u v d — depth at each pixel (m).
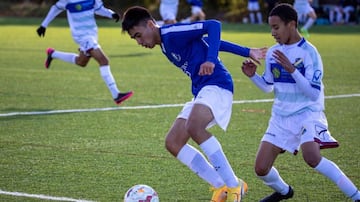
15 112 23.89
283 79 12.73
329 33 63.09
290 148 12.76
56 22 78.06
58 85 30.66
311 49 12.64
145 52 46.66
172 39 13.27
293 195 14.26
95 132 20.62
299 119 12.64
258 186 14.99
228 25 73.44
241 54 13.80
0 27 68.81
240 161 17.22
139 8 13.38
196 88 13.47
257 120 22.73
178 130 13.13
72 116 23.25
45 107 24.97
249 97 27.61
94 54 25.83
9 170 16.14
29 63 39.12
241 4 81.69
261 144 12.86
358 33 63.41
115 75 34.44
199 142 12.83
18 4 90.88
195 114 12.81
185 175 15.82
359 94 28.44
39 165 16.62
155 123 22.12
